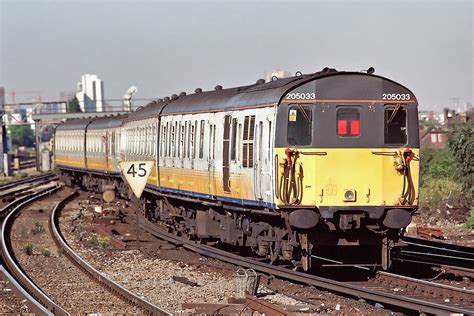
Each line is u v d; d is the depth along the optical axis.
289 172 28.45
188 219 42.22
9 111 140.25
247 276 26.33
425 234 44.00
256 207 31.53
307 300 25.44
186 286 29.16
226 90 37.38
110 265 35.28
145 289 28.69
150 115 48.75
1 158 131.25
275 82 31.30
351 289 25.45
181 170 41.56
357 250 32.47
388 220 28.61
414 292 26.20
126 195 64.62
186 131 40.78
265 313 23.31
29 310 25.30
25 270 34.31
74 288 29.59
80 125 86.31
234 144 33.53
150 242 43.34
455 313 21.12
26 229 50.16
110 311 24.80
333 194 28.47
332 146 28.56
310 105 28.64
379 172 28.72
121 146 60.97
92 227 50.75
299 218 28.20
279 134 28.67
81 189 90.25
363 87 28.78
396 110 28.92
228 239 35.91
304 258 29.14
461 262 32.22
